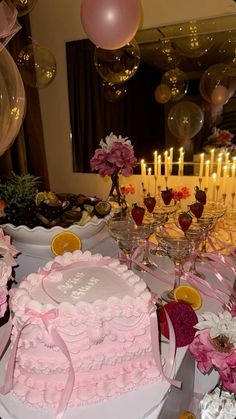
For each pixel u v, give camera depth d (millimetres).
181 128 2285
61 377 650
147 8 2225
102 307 631
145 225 1186
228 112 2168
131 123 2430
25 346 632
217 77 2148
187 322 798
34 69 2316
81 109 2617
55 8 2533
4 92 1545
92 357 648
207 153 2262
